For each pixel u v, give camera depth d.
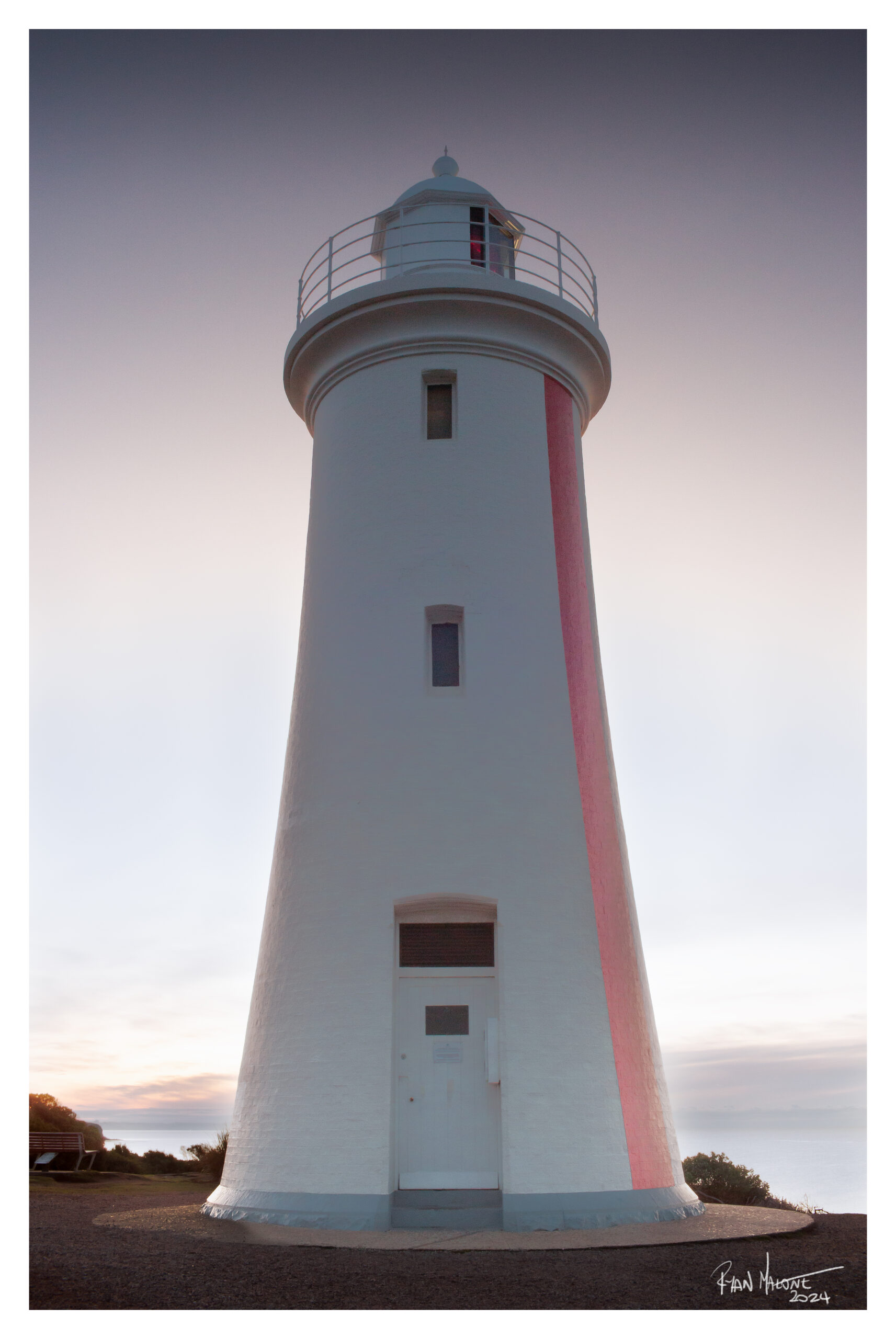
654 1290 9.88
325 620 17.31
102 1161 23.45
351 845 15.52
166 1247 11.75
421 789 15.53
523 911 15.09
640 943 17.38
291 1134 14.41
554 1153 14.01
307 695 17.25
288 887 16.14
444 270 18.12
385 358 17.94
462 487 17.12
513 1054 14.35
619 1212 14.00
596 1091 14.63
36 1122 24.48
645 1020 16.12
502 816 15.49
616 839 16.94
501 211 20.12
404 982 15.04
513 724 16.08
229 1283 9.84
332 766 16.20
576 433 19.00
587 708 17.14
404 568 16.77
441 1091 14.59
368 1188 13.72
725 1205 17.33
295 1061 14.80
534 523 17.42
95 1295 9.23
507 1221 13.53
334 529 17.73
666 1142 15.47
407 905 15.13
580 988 15.12
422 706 16.00
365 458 17.66
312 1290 9.61
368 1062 14.32
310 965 15.23
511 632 16.58
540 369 18.34
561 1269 10.79
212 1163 23.30
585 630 17.70
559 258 18.97
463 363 17.81
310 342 18.34
